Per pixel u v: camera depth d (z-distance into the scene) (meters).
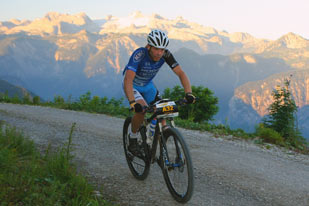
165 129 3.74
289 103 9.79
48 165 4.03
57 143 6.46
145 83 4.27
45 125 8.73
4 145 4.64
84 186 3.57
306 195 4.57
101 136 7.80
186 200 3.43
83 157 5.36
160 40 3.70
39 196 3.12
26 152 4.71
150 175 4.70
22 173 3.66
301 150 8.78
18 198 3.06
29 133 7.29
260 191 4.54
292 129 9.71
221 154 6.96
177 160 3.56
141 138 4.36
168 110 3.71
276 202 4.17
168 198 3.82
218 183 4.72
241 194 4.33
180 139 3.43
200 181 4.73
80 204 3.13
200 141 8.47
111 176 4.50
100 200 3.44
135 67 3.91
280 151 8.17
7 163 3.82
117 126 10.00
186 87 3.93
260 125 10.34
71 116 11.64
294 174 5.82
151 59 3.95
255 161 6.59
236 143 8.67
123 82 4.00
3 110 11.51
